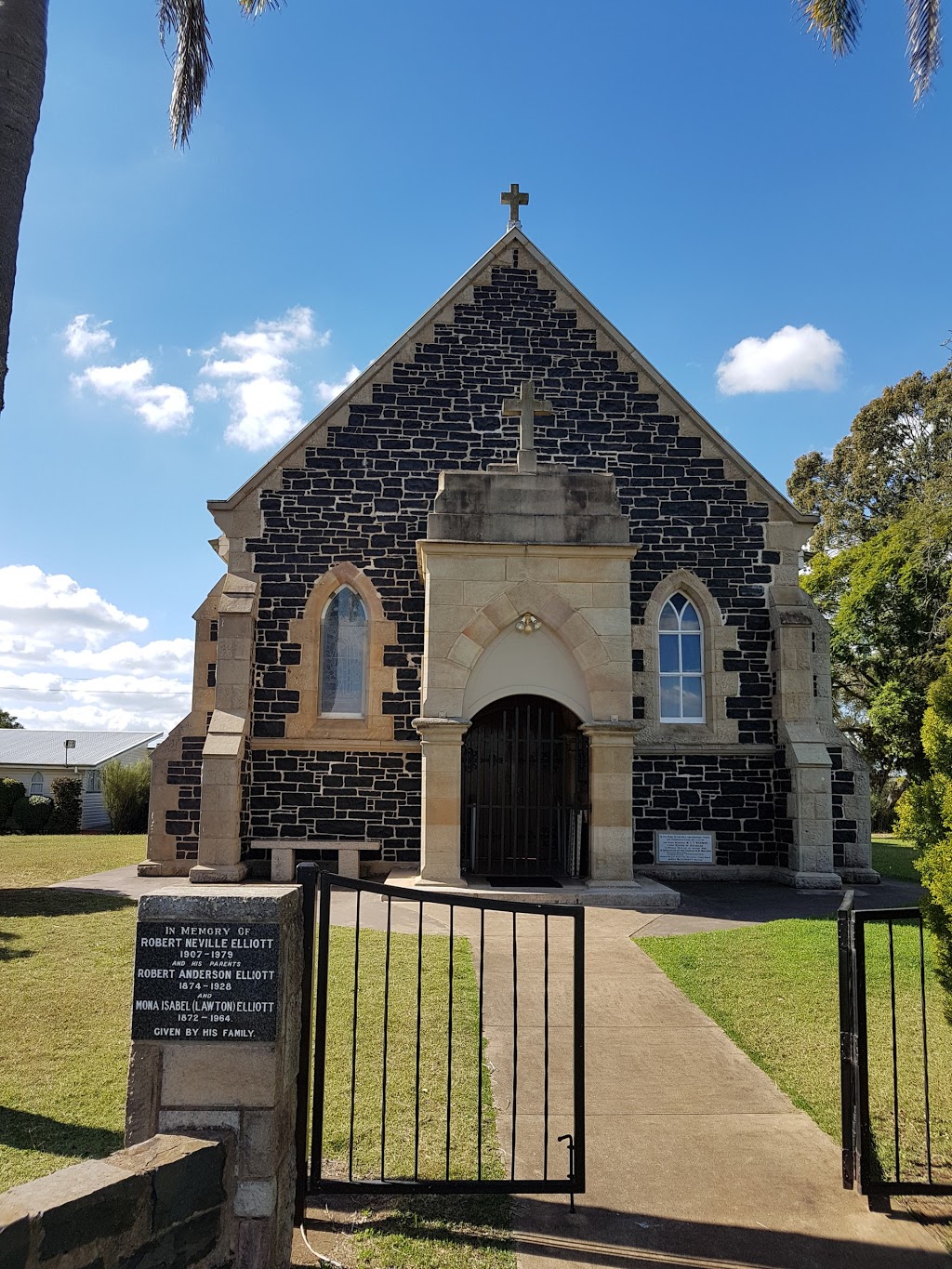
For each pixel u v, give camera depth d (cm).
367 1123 583
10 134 718
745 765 1694
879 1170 521
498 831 1769
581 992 499
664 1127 595
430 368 1767
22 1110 592
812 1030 772
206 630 1672
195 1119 416
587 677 1466
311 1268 431
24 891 1433
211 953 426
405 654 1681
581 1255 445
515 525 1492
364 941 1080
